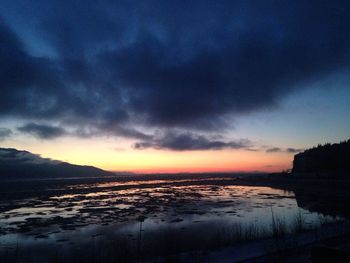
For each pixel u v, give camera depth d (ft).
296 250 52.54
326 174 335.47
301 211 128.67
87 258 63.26
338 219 96.48
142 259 57.21
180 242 74.28
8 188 360.28
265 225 95.86
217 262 50.31
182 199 199.00
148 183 474.90
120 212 141.38
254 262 48.39
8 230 102.99
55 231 100.22
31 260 66.03
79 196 237.66
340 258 34.65
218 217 119.96
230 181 480.64
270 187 309.01
